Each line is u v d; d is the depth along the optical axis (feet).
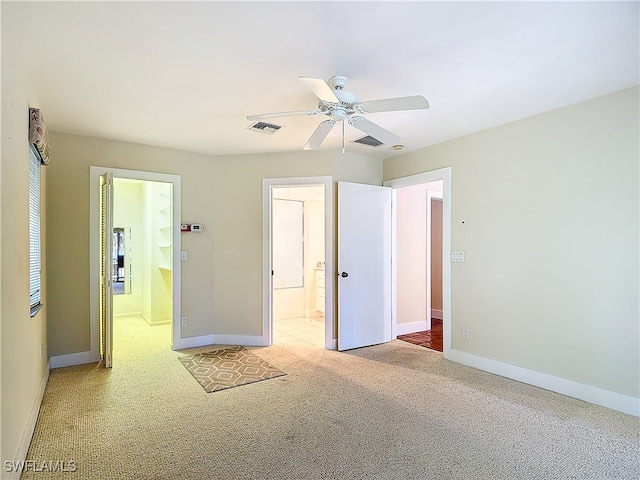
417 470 6.68
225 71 7.97
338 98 7.72
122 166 13.12
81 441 7.57
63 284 12.07
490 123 11.33
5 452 5.60
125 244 20.83
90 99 9.41
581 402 9.50
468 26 6.35
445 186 13.17
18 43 6.63
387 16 6.05
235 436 7.81
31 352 7.98
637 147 8.71
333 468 6.73
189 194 14.56
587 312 9.55
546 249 10.37
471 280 12.33
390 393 10.08
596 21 6.21
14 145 6.42
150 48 7.03
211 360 12.89
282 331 17.44
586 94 9.21
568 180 9.91
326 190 14.73
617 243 9.02
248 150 14.43
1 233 5.44
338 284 14.47
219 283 15.14
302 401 9.55
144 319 19.69
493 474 6.57
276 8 5.82
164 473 6.56
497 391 10.23
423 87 8.79
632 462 6.93
